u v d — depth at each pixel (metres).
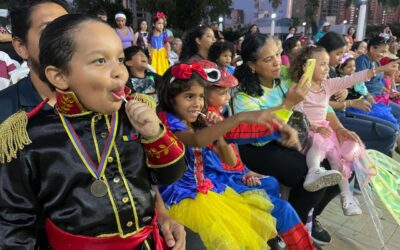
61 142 0.98
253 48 2.34
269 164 2.38
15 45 1.42
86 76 0.92
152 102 1.30
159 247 1.17
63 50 0.92
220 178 2.02
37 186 0.98
